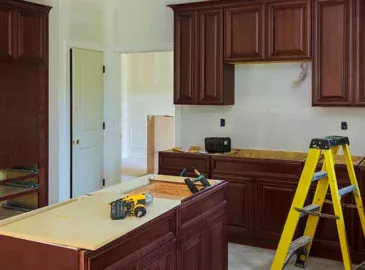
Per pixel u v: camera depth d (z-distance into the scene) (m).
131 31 5.73
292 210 3.30
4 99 4.35
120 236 1.95
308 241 3.58
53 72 5.04
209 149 4.84
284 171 4.18
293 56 4.33
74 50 5.30
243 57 4.59
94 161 5.73
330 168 3.19
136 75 9.23
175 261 2.42
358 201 3.48
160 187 3.21
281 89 4.80
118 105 6.05
